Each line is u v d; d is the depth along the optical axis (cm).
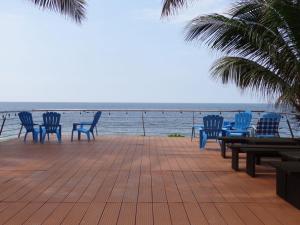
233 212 388
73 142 1016
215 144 982
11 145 944
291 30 639
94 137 1102
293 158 482
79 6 887
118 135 1221
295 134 941
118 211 389
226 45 745
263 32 687
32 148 888
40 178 552
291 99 699
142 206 408
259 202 427
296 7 609
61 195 454
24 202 422
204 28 741
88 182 527
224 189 491
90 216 372
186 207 405
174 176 574
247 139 725
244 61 750
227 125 1066
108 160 719
